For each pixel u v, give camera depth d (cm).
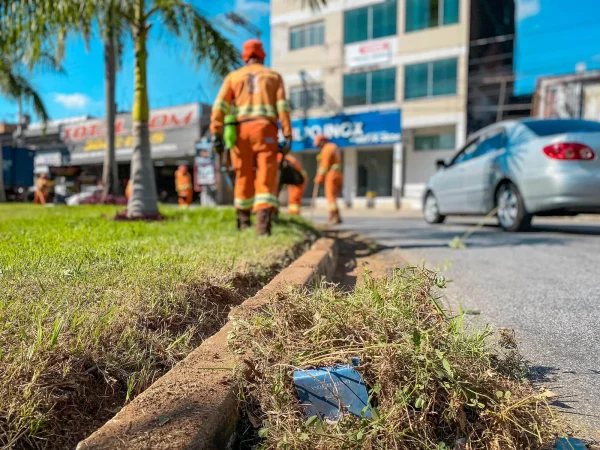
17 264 259
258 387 162
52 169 3203
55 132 3188
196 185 2570
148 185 693
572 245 528
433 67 2162
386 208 2336
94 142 3006
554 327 260
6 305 192
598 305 297
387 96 2273
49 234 439
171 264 275
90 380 161
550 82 1997
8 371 147
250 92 492
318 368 160
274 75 502
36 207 1237
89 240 388
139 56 682
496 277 381
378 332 166
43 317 180
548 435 147
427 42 2162
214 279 262
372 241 618
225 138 496
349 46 2345
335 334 172
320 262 346
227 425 148
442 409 150
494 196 709
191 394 150
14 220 654
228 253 341
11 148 2273
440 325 177
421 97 2200
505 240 584
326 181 949
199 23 716
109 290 219
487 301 312
